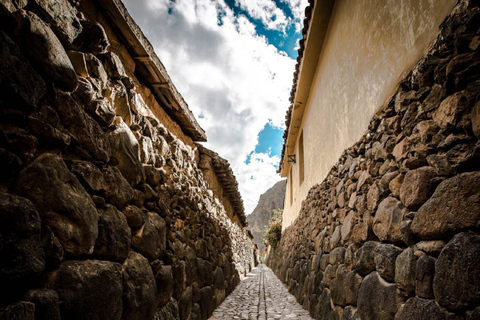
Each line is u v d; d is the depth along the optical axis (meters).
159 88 3.22
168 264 2.85
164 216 2.92
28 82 1.26
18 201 1.14
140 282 2.10
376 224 2.29
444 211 1.51
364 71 2.87
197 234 4.29
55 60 1.45
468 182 1.40
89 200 1.62
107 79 2.06
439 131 1.64
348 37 3.41
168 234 2.98
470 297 1.28
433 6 1.75
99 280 1.58
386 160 2.25
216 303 5.18
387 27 2.37
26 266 1.11
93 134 1.75
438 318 1.45
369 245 2.43
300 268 6.08
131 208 2.17
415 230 1.72
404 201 1.89
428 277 1.58
